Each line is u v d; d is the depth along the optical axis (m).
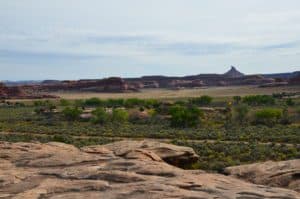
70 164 16.66
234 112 96.50
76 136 70.75
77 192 12.23
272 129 73.62
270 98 141.12
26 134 72.38
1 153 19.14
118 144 25.98
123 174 13.71
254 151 45.25
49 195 12.05
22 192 12.40
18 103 177.38
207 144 54.12
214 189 11.95
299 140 57.59
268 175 17.00
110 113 103.44
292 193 11.82
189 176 13.73
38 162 17.11
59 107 147.88
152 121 96.38
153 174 14.30
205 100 145.50
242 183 13.34
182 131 72.88
